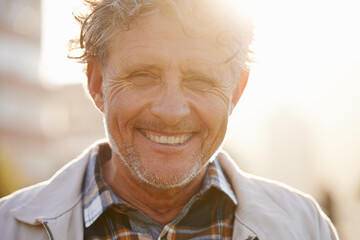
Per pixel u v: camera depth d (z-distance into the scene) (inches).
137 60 72.1
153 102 72.8
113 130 75.9
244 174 90.4
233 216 83.5
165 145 74.6
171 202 80.0
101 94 81.8
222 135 78.0
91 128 1046.4
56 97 1040.8
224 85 76.0
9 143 943.7
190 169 75.4
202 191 80.5
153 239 77.0
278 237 81.1
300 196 90.0
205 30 72.1
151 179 74.1
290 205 86.4
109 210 78.1
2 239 75.9
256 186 88.0
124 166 78.4
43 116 1026.7
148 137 75.1
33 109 1005.8
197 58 72.3
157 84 73.4
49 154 1030.4
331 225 89.4
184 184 77.3
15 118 965.8
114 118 75.1
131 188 80.0
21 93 973.8
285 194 88.4
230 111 82.9
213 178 82.8
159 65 71.9
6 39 936.3
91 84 82.7
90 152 87.2
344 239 364.2
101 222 77.8
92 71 82.3
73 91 1039.6
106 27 75.1
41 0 997.2
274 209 84.5
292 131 730.2
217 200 83.0
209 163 85.5
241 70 81.1
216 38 72.7
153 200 79.6
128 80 73.9
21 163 962.1
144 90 73.4
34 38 999.0
